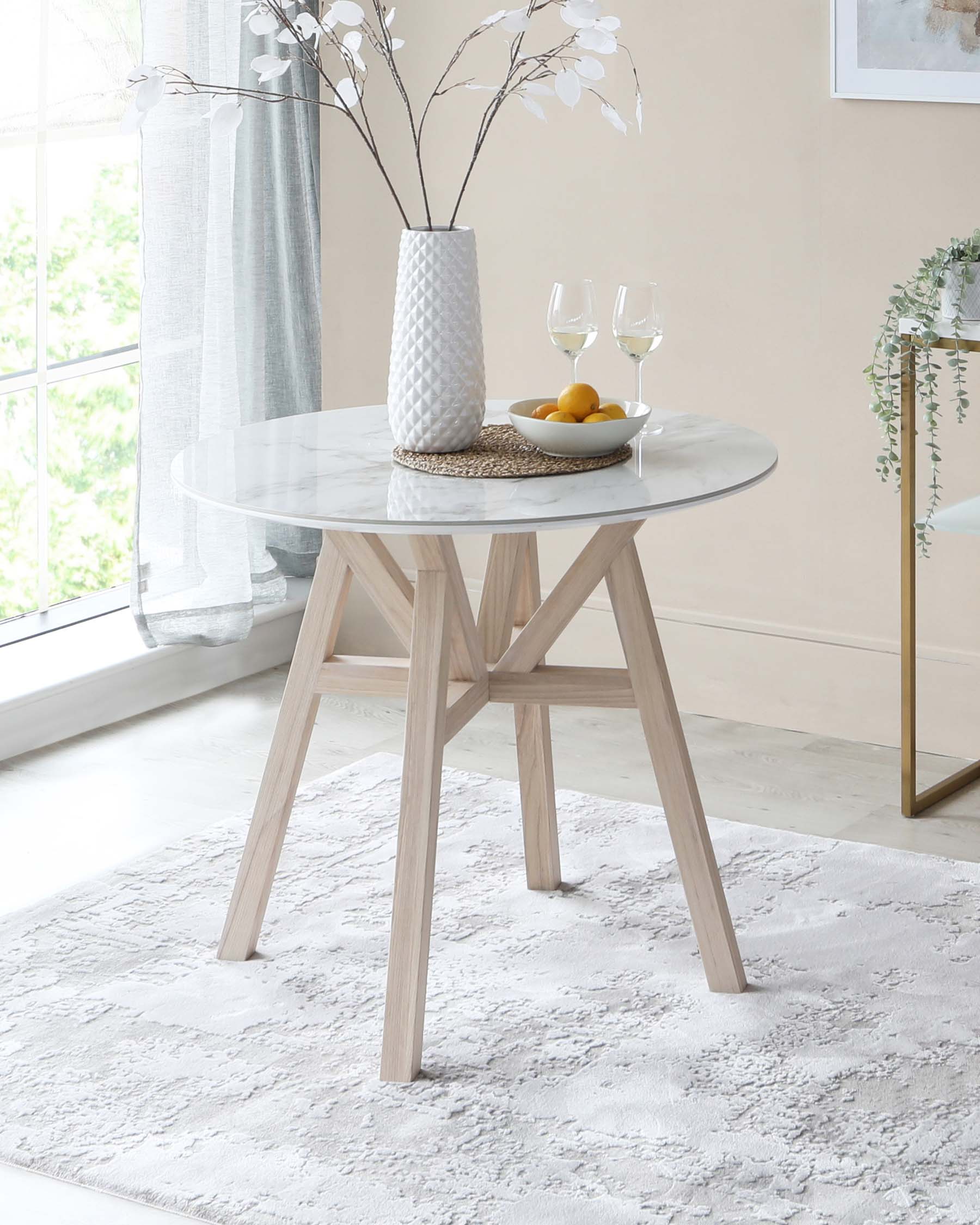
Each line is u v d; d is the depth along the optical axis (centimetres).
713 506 399
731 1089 240
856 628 388
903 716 342
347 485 247
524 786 304
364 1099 240
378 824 341
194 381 421
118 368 439
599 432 255
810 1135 228
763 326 384
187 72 406
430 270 258
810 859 321
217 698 434
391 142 427
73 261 419
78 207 417
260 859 279
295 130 450
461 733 399
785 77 368
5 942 290
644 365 403
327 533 266
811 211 372
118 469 447
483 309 423
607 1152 225
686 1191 215
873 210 364
